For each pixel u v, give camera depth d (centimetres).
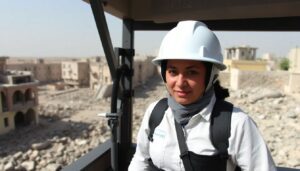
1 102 2594
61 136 2358
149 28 318
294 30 271
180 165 148
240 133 134
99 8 201
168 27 316
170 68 145
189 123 144
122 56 301
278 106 2473
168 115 155
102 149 281
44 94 4912
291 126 1855
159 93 4359
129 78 300
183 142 145
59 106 3725
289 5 234
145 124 168
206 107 142
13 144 2194
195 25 154
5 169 1537
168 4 285
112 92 255
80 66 5959
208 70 142
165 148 152
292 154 1323
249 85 3584
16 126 2830
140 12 304
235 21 293
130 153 317
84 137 2272
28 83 2930
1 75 2931
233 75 3838
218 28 301
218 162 140
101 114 256
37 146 1978
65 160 1700
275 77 3522
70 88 5850
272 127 1850
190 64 139
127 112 311
